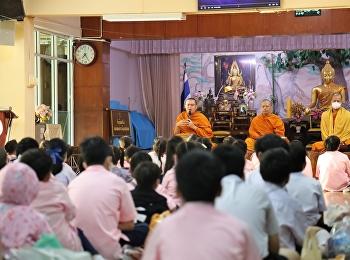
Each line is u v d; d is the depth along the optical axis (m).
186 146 5.34
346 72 16.84
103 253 3.94
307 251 3.60
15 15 9.53
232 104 16.22
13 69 10.01
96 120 12.81
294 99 17.06
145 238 4.27
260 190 3.36
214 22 12.69
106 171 4.11
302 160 4.61
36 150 3.73
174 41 14.88
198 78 17.34
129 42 16.17
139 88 16.67
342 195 8.38
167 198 4.75
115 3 9.82
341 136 12.10
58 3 9.93
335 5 9.20
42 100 12.20
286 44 13.80
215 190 2.33
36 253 2.80
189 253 2.15
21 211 3.10
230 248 2.16
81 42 12.75
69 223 3.80
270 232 3.38
